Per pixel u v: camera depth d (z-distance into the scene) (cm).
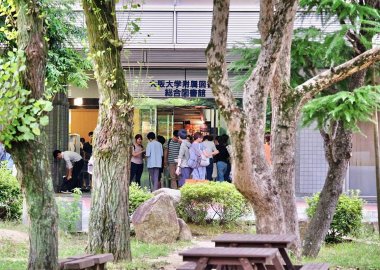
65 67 2192
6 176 1850
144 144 2731
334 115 1277
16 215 1856
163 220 1642
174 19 2534
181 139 2320
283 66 1327
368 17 1391
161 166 2503
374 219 1975
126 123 1311
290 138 1336
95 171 1315
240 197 1878
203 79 2698
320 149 2689
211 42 1138
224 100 1152
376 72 1480
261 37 1292
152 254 1444
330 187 1469
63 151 2789
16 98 888
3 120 883
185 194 1864
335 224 1725
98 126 1318
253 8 2511
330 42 1386
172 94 2698
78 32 2217
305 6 1398
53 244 917
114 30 1286
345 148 1464
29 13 915
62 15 2158
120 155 1307
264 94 1230
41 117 892
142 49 2561
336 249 1582
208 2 2542
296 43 1408
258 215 1255
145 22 2522
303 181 2700
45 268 910
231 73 1811
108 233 1300
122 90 1305
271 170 1254
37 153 908
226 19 1132
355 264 1338
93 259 1014
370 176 2652
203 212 1873
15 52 925
